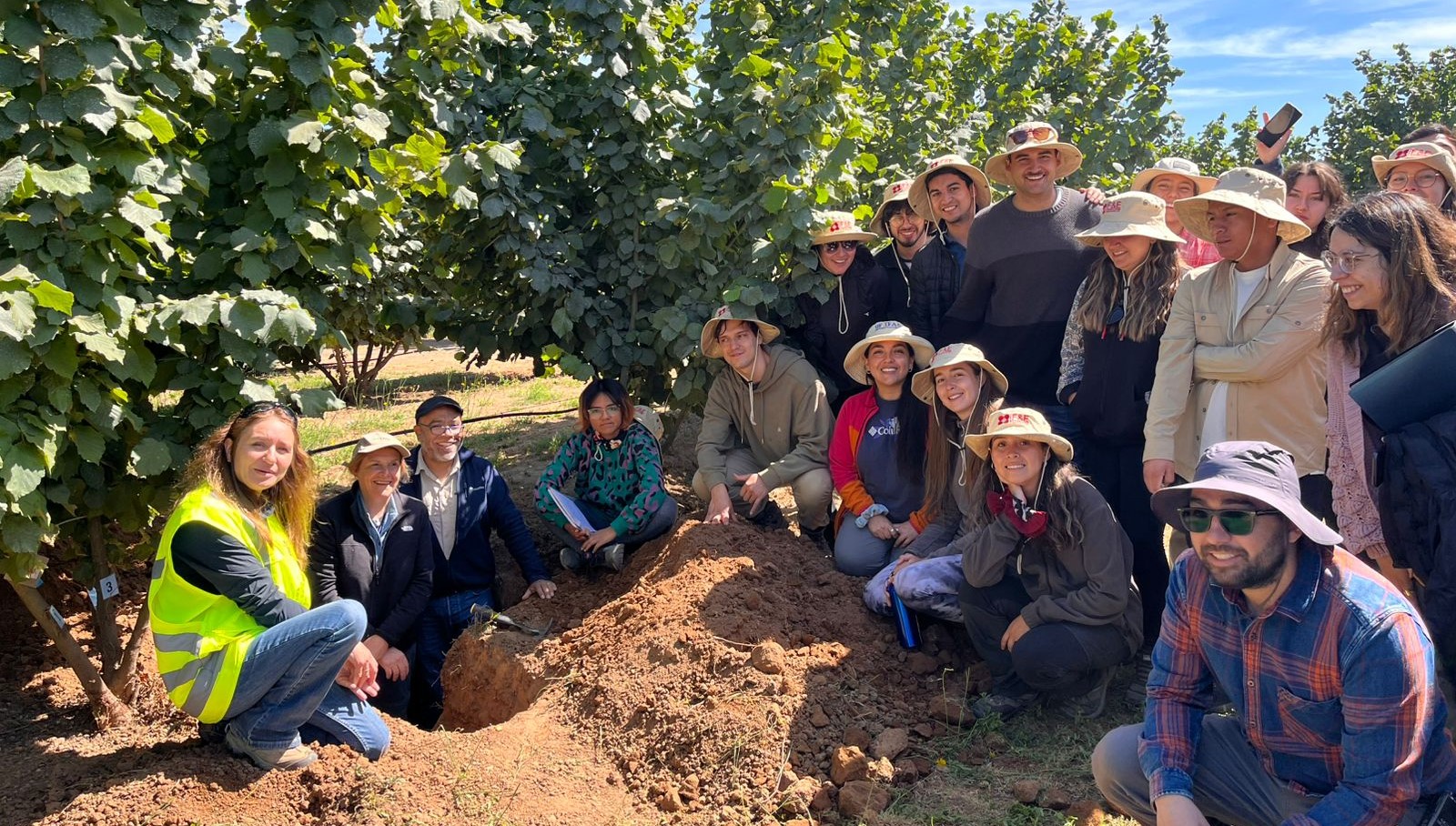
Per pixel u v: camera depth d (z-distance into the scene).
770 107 5.64
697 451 5.56
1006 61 10.52
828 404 5.34
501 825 3.18
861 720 3.74
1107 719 3.93
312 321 4.12
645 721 3.77
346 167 4.46
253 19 4.39
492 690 4.68
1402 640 2.21
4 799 3.55
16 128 3.62
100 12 3.66
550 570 5.74
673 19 6.91
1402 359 2.75
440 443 5.04
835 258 5.44
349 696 3.69
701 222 5.58
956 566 4.26
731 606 4.28
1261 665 2.42
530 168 5.93
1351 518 3.40
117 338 3.78
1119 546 3.74
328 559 4.61
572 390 12.51
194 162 4.43
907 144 8.11
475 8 5.54
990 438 3.79
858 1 7.00
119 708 4.36
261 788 3.35
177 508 3.46
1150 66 10.81
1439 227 2.94
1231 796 2.67
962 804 3.34
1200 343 3.83
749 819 3.28
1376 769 2.22
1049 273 4.63
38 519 3.70
